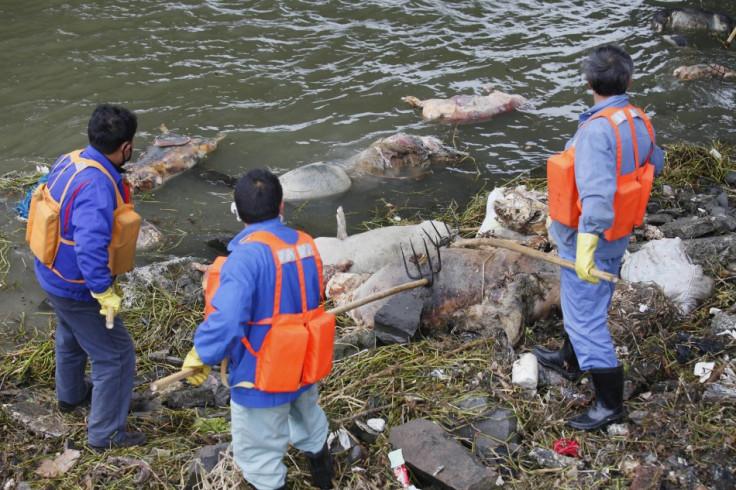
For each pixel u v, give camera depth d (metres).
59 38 10.48
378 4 11.66
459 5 11.69
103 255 3.72
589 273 3.67
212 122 8.61
